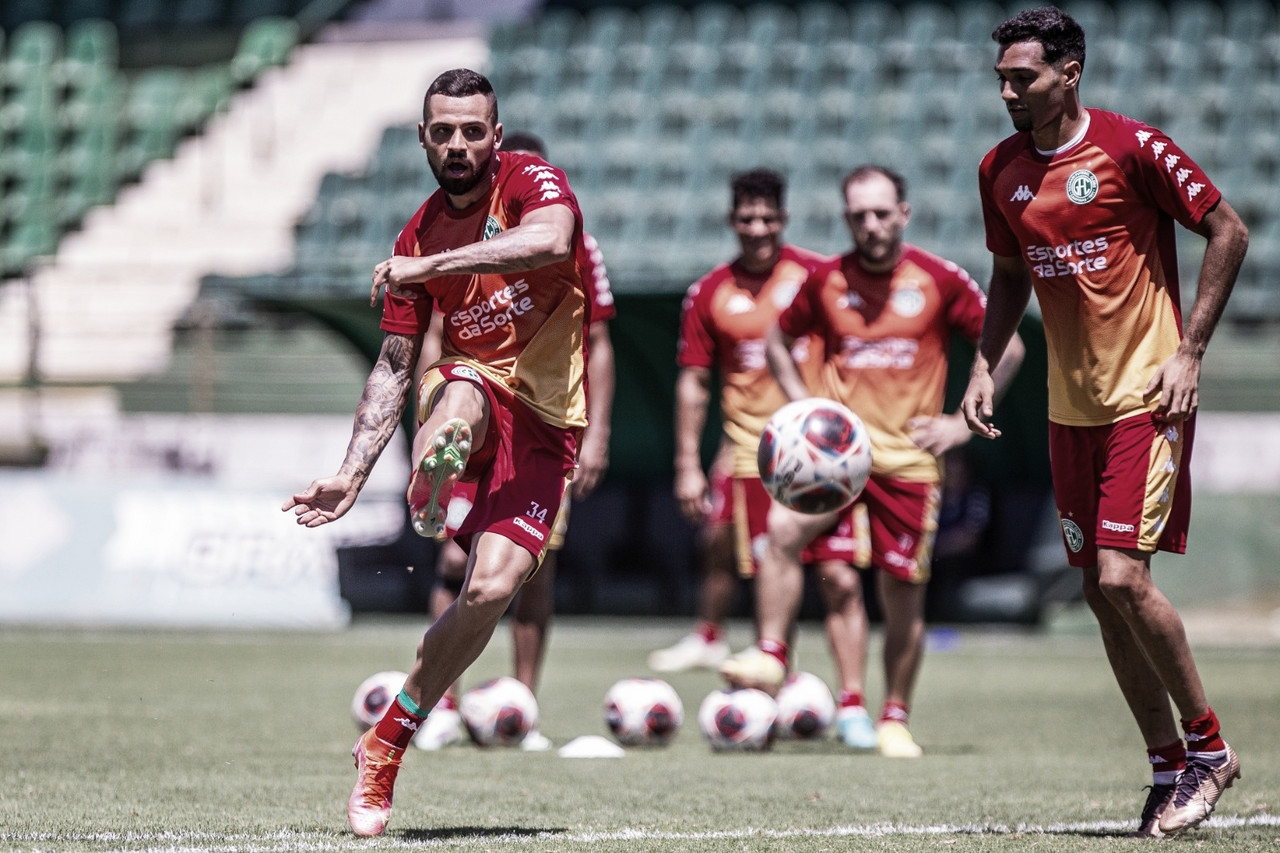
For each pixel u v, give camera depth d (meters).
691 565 55.94
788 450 19.50
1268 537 52.72
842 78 73.44
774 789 19.23
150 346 70.69
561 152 73.19
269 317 65.12
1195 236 63.00
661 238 69.38
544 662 41.09
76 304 73.19
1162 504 15.43
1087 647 47.00
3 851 14.01
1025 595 51.69
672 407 57.78
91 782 19.28
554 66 76.00
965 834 15.51
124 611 51.47
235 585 51.66
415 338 15.78
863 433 19.70
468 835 15.21
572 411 15.80
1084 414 15.92
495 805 17.64
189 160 83.12
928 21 74.25
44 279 73.94
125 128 83.94
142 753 22.45
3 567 52.06
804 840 14.88
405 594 53.59
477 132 15.04
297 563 52.22
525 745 24.39
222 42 86.88
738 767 21.72
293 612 51.56
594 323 25.22
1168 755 16.09
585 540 57.22
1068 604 52.44
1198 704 15.46
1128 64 72.12
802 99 73.06
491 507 15.40
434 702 15.18
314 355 68.81
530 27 77.19
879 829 15.83
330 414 68.25
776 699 26.11
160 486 52.50
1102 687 35.31
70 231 80.50
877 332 25.34
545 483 15.55
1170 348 15.71
